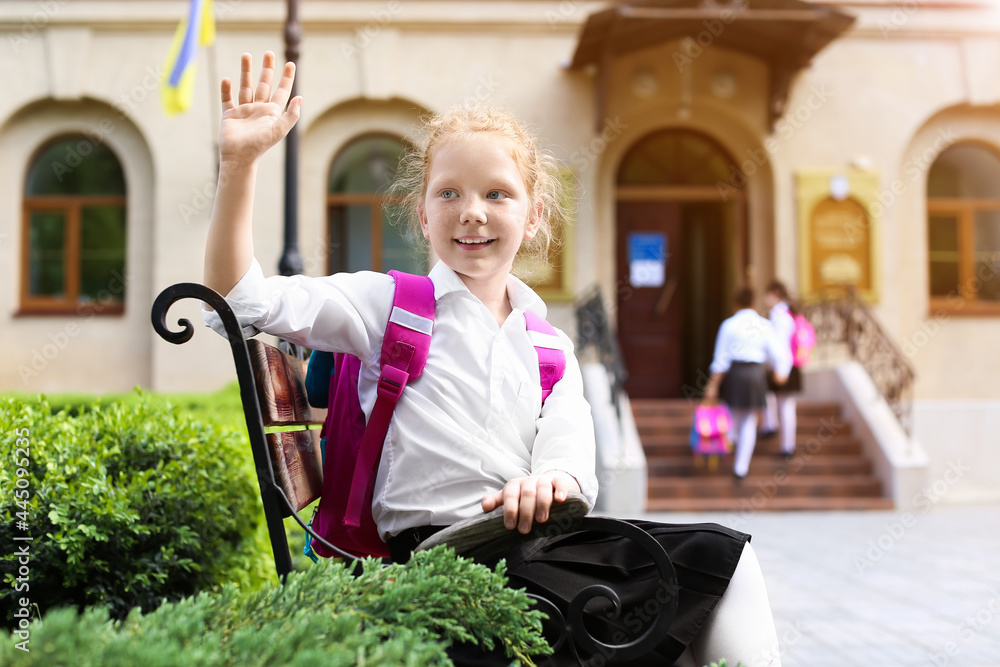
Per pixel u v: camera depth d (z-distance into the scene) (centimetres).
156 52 1187
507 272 183
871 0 1216
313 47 1193
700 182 1277
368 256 1212
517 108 1194
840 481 936
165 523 224
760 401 891
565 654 147
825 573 577
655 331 1298
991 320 1245
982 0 1217
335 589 120
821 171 1209
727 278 1301
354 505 162
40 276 1205
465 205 169
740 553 156
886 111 1220
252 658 99
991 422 1048
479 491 161
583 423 170
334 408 174
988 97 1220
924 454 934
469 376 167
